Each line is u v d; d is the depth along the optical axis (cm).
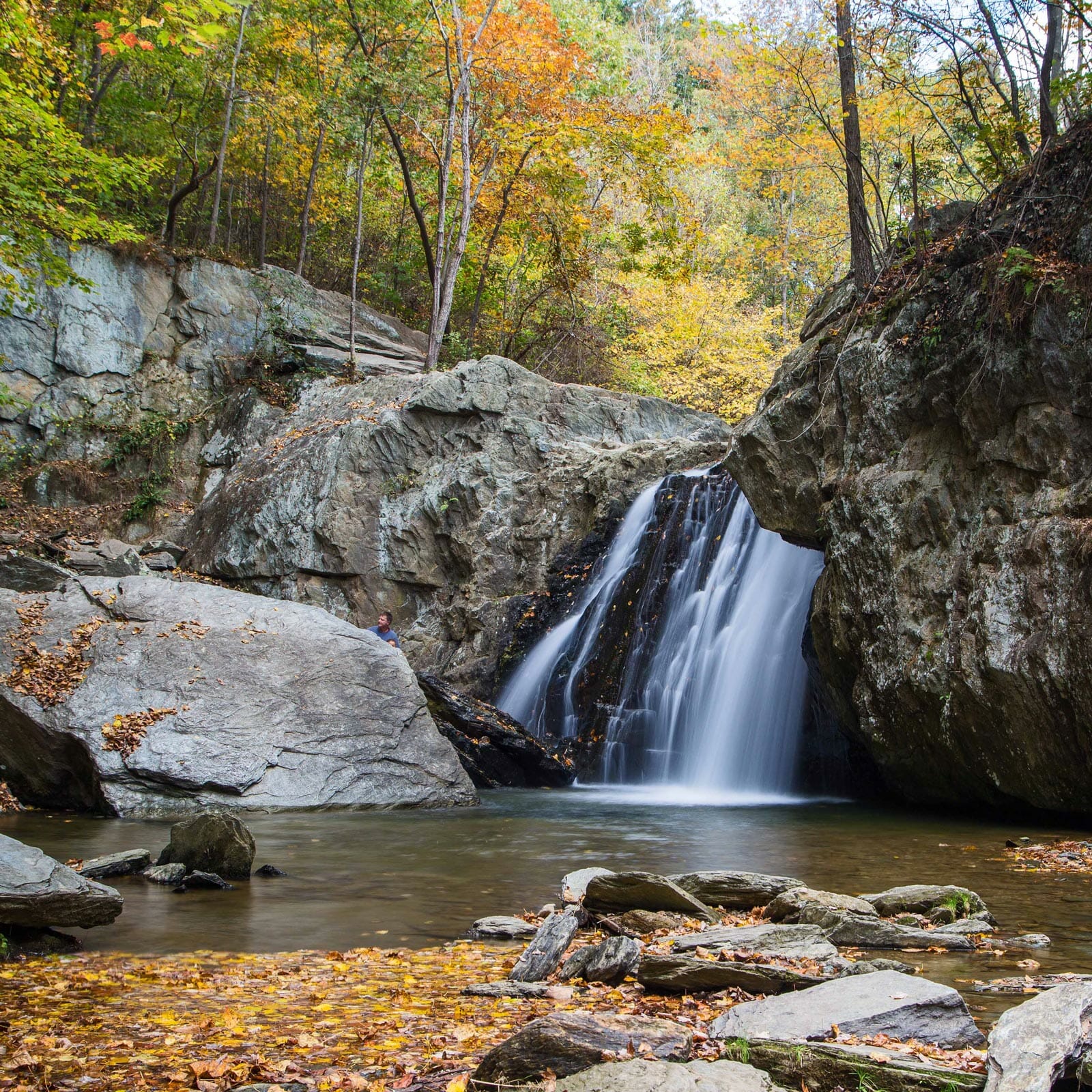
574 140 2698
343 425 2261
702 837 983
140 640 1259
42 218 1948
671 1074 301
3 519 2305
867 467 1251
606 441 2253
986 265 1113
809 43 1922
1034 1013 335
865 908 591
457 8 2559
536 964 492
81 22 2314
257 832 1015
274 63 2798
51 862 576
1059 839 969
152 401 2595
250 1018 416
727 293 3584
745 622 1603
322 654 1320
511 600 2003
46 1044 381
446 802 1269
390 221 3534
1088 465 1013
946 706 1105
